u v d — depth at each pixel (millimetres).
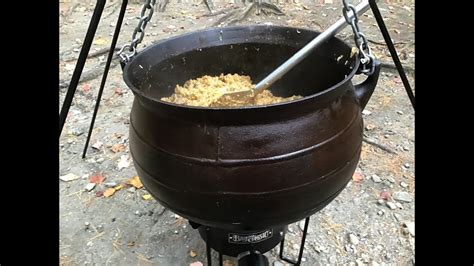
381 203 1253
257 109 668
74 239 1160
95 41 2205
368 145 1503
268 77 857
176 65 973
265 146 693
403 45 2172
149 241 1148
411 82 1905
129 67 822
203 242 1134
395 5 2660
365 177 1355
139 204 1267
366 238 1148
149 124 753
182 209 758
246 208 716
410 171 1382
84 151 1436
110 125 1628
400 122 1638
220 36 1008
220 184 702
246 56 1031
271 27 1002
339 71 903
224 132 689
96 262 1095
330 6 2639
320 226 1182
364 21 2434
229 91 933
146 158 767
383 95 1812
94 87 1862
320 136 729
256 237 893
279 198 716
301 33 969
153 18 2473
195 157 705
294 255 1096
